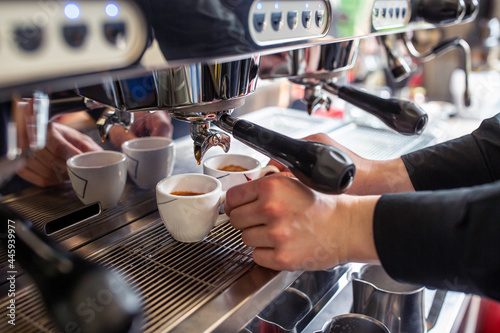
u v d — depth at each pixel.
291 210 0.41
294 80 0.63
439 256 0.37
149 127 0.66
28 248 0.31
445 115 1.29
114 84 0.39
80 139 0.56
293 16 0.34
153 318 0.36
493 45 1.75
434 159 0.56
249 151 0.75
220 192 0.49
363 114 0.96
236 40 0.30
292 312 0.45
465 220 0.36
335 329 0.45
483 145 0.54
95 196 0.53
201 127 0.44
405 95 1.52
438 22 0.61
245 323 0.39
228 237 0.50
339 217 0.41
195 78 0.38
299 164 0.38
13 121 0.32
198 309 0.37
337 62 0.60
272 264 0.42
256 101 0.91
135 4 0.24
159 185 0.48
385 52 0.71
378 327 0.45
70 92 0.52
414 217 0.38
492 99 1.30
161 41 0.26
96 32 0.23
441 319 0.56
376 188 0.57
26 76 0.21
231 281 0.41
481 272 0.35
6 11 0.19
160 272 0.43
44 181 0.54
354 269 0.55
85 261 0.31
